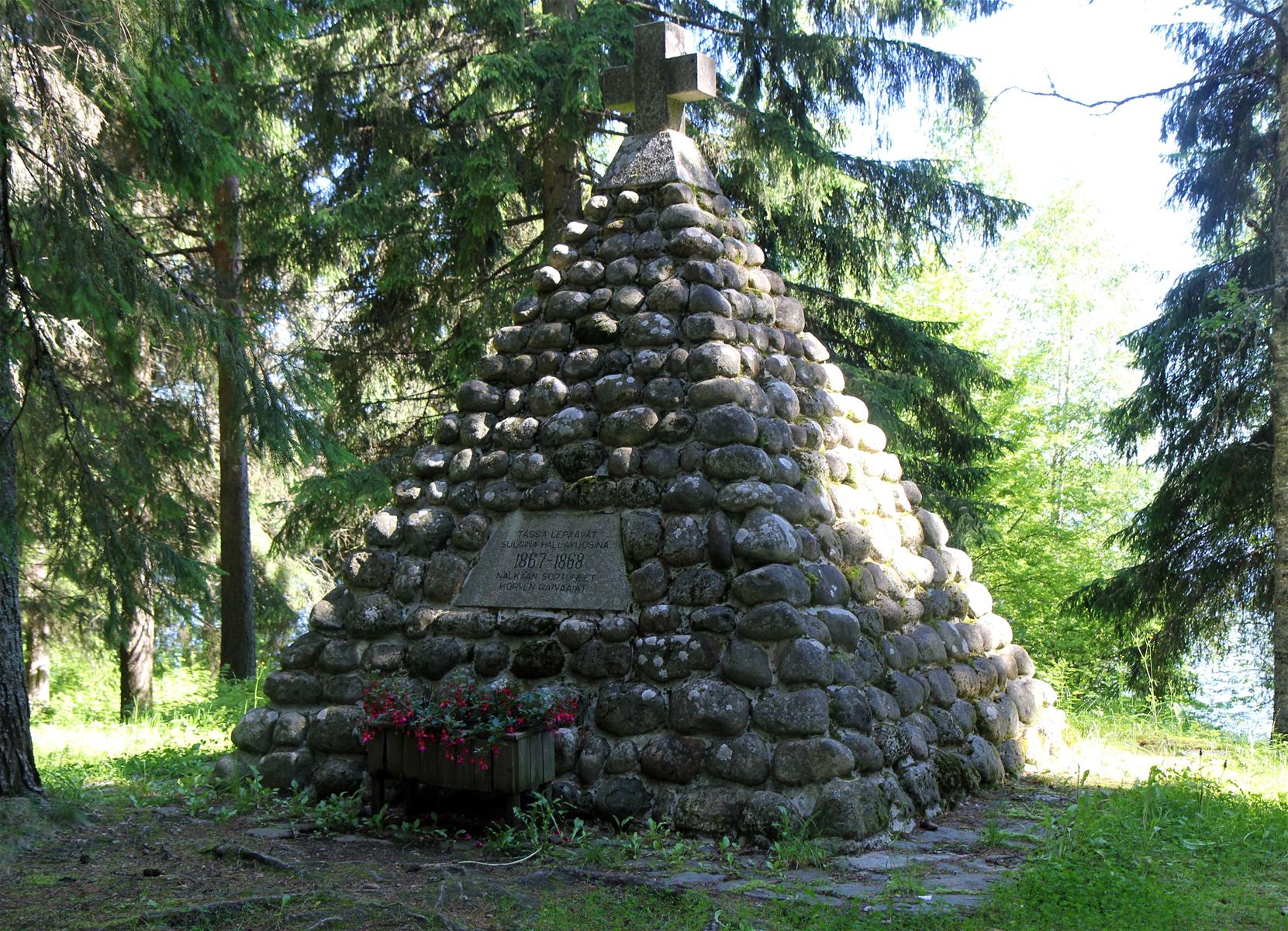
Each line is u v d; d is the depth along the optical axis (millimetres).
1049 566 17156
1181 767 8195
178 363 12797
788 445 7016
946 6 13305
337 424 13797
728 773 5953
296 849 5867
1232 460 12547
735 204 13477
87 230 6953
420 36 12266
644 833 5992
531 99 11359
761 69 13445
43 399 8406
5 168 6574
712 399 6750
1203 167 12930
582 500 6926
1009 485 17969
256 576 18281
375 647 7207
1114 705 11406
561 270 7711
